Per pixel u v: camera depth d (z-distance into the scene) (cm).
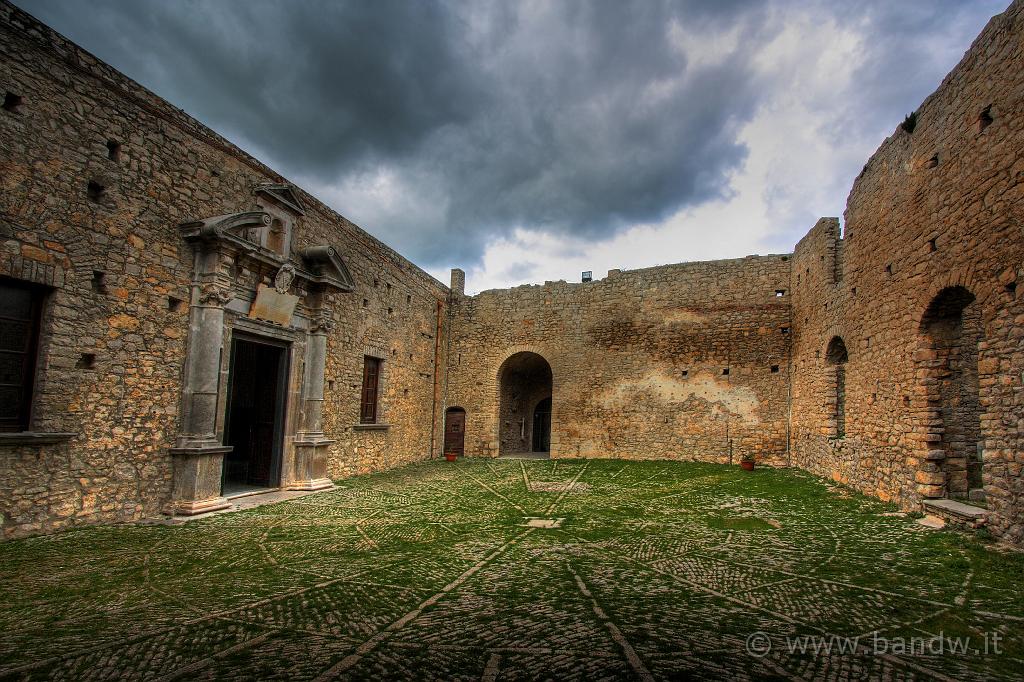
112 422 727
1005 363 589
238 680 319
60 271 670
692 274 1678
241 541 653
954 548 584
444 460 1698
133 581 501
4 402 630
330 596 466
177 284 820
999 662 345
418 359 1678
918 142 784
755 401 1555
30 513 638
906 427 799
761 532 708
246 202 954
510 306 1883
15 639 373
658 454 1652
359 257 1323
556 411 1788
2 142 617
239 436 1177
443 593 475
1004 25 604
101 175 721
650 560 580
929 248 746
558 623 408
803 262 1410
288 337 1038
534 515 828
